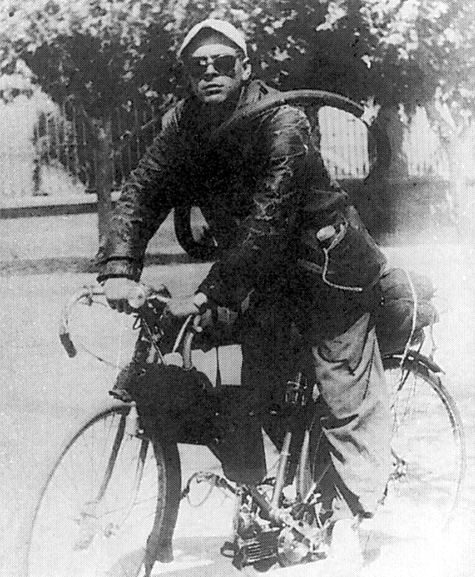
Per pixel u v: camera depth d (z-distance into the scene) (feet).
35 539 10.25
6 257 33.17
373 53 26.55
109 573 10.27
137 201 10.85
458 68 28.76
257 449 10.86
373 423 10.93
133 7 25.73
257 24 24.61
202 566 11.15
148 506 11.12
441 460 13.20
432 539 11.66
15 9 27.96
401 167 35.42
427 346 20.85
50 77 28.71
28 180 35.73
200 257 11.30
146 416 10.19
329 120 35.06
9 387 18.44
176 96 26.99
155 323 10.39
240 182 10.68
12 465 14.25
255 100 10.63
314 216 10.63
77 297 10.25
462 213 35.04
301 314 10.80
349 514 10.87
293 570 10.76
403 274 11.50
